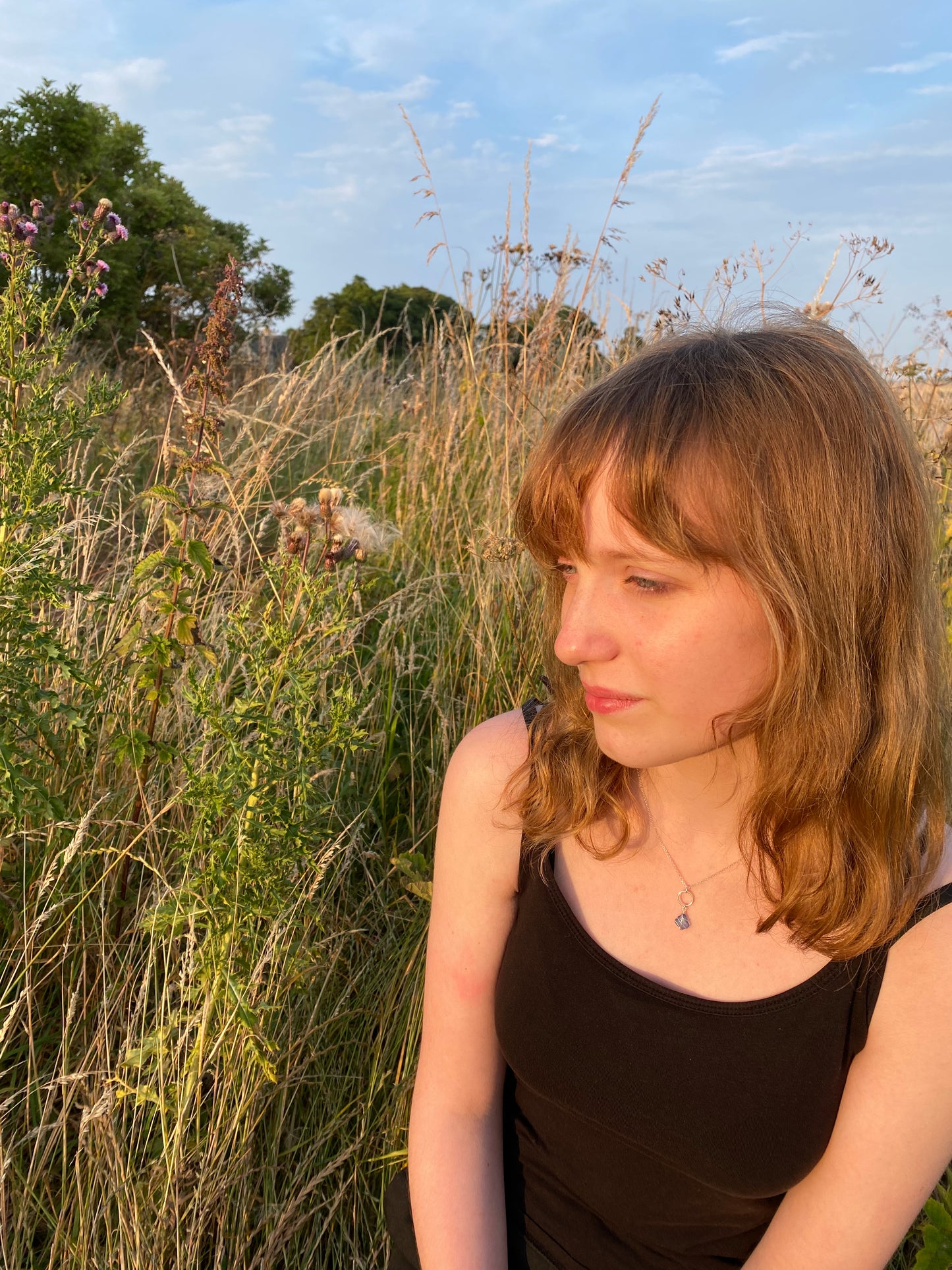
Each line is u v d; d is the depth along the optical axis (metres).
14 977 1.58
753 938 1.09
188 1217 1.49
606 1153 1.17
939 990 1.01
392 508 3.94
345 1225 1.62
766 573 0.93
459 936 1.28
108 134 12.20
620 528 0.94
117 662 2.09
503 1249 1.22
